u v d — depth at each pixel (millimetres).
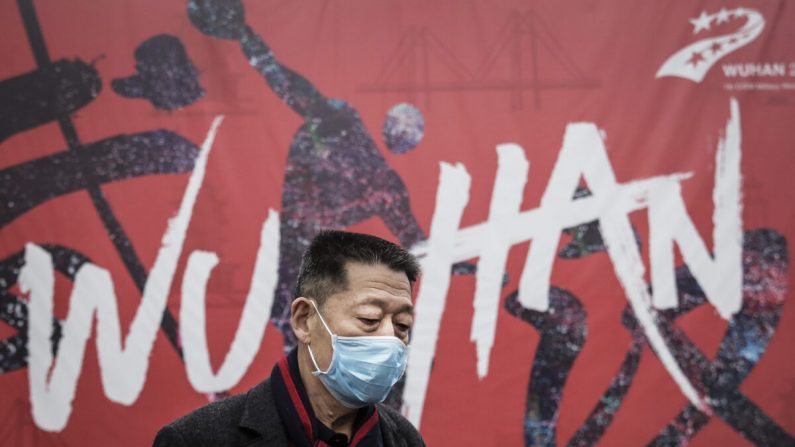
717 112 3100
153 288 2949
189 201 2992
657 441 2959
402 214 3033
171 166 3002
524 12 3135
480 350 2982
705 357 3006
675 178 3074
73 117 2998
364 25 3109
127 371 2908
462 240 3031
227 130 3029
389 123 3070
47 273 2932
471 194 3053
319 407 1433
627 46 3123
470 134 3078
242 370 2939
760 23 3137
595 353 2994
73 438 2869
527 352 2986
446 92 3094
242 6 3086
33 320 2908
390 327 1404
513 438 2943
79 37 3035
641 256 3041
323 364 1401
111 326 2924
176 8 3066
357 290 1390
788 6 3146
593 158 3074
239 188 3010
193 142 3018
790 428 2975
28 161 2973
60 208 2961
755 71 3121
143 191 2988
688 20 3137
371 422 1461
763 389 2994
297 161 3033
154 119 3016
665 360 2998
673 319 3018
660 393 2982
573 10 3139
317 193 3021
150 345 2928
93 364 2904
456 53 3113
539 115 3094
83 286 2932
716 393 2988
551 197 3059
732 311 3027
